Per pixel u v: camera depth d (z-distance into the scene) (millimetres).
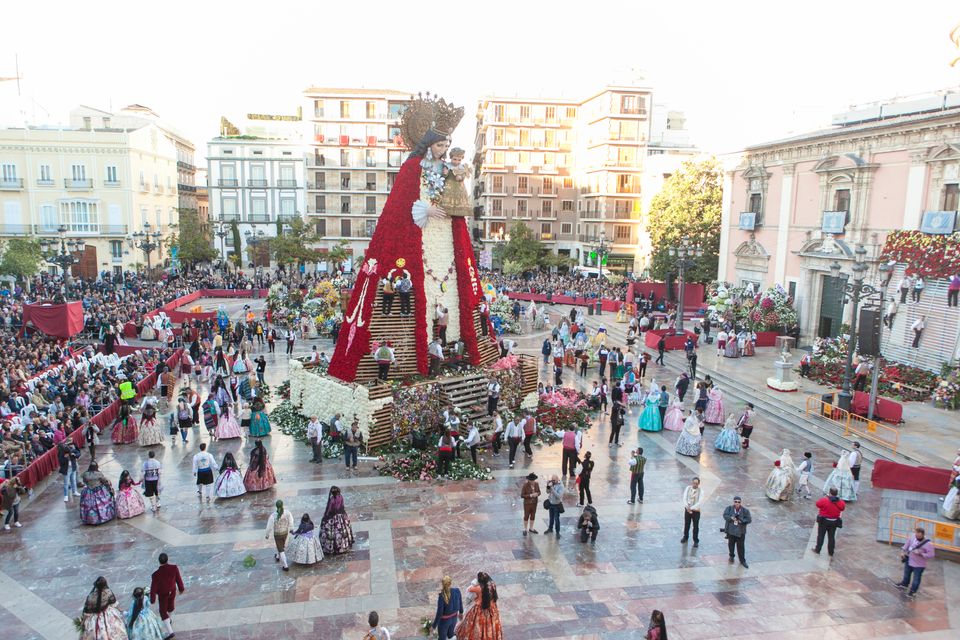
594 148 71188
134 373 27531
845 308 33875
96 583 11266
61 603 13078
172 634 12039
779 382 28156
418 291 23500
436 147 23969
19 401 21656
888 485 19094
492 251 71938
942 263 28156
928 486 18641
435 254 24562
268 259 74375
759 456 21750
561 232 78688
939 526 15906
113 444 22328
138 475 19516
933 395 26391
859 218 33312
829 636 12398
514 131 76938
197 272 66625
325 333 41438
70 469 17719
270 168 74562
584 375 32625
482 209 81812
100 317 37781
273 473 18781
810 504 18234
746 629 12547
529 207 77750
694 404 25828
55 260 41781
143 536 15891
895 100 36250
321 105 74688
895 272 30719
